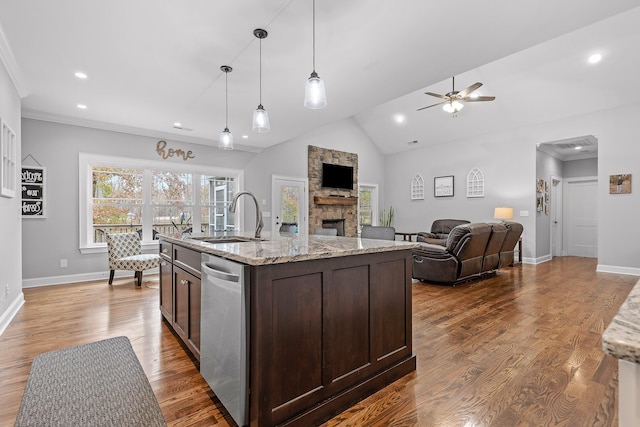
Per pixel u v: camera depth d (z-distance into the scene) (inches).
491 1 82.7
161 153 215.8
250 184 259.1
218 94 145.3
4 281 115.4
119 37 99.6
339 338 68.5
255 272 56.8
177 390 74.7
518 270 231.6
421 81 132.0
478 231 176.9
